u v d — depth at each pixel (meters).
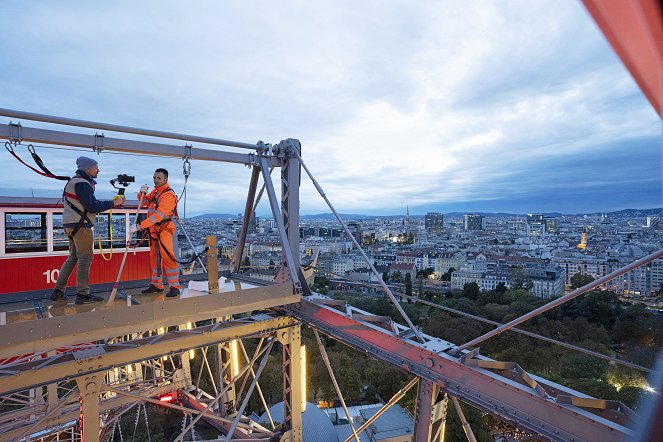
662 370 1.09
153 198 7.19
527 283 117.62
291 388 8.23
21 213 9.24
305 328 58.09
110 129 6.68
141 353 6.08
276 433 8.22
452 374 5.74
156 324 6.02
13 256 9.07
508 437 33.47
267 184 8.57
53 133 6.25
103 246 10.32
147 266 10.96
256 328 7.61
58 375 5.32
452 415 33.62
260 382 37.16
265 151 8.79
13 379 4.98
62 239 9.89
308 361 45.44
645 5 1.00
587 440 4.35
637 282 121.00
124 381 16.62
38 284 9.41
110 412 16.56
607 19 1.13
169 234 7.18
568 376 46.94
